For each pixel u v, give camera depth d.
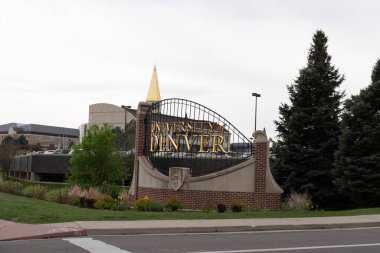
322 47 28.41
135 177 22.69
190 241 10.52
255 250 9.43
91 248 9.34
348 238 11.27
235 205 18.00
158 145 22.08
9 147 64.38
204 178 19.75
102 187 23.66
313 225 13.07
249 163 19.20
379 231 12.66
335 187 24.66
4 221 12.34
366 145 22.67
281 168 25.12
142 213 14.67
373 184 21.89
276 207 18.73
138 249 9.37
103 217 13.34
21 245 9.59
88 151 24.75
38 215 13.17
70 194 21.70
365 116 22.83
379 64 24.17
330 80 26.88
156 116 22.48
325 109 24.88
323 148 24.80
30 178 53.22
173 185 20.17
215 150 20.41
